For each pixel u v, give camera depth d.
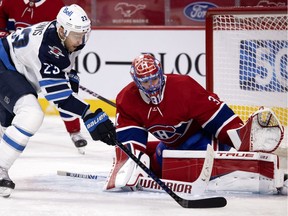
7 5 19.91
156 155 15.68
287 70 18.94
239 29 18.95
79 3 26.45
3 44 14.55
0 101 14.63
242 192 14.62
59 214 13.16
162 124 14.73
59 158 18.58
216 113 14.75
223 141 15.02
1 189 14.17
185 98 14.57
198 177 14.35
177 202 13.45
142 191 14.79
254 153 14.47
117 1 26.44
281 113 19.12
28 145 20.28
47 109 24.89
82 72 24.80
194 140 15.17
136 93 14.70
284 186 14.65
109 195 14.51
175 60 24.34
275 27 18.80
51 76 13.91
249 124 14.45
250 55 19.00
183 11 26.30
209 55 19.12
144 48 24.44
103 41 24.55
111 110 24.69
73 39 13.91
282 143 18.66
